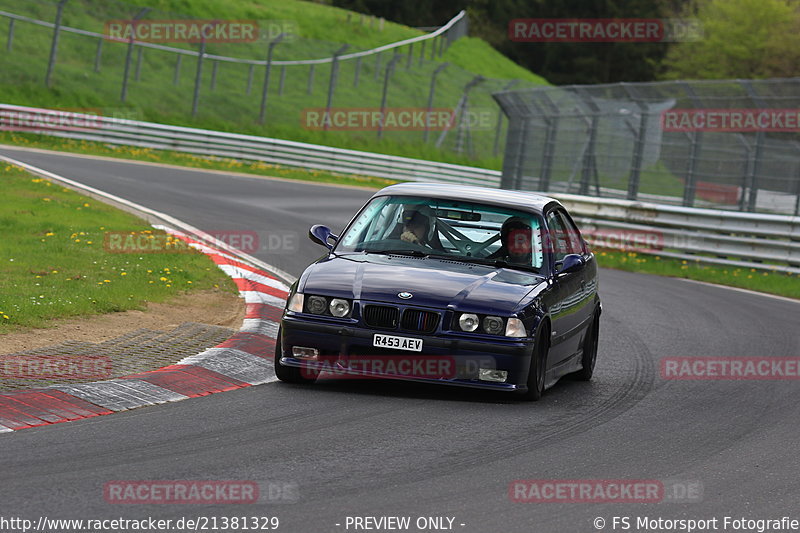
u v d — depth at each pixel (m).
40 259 44.50
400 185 33.22
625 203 79.62
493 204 31.86
